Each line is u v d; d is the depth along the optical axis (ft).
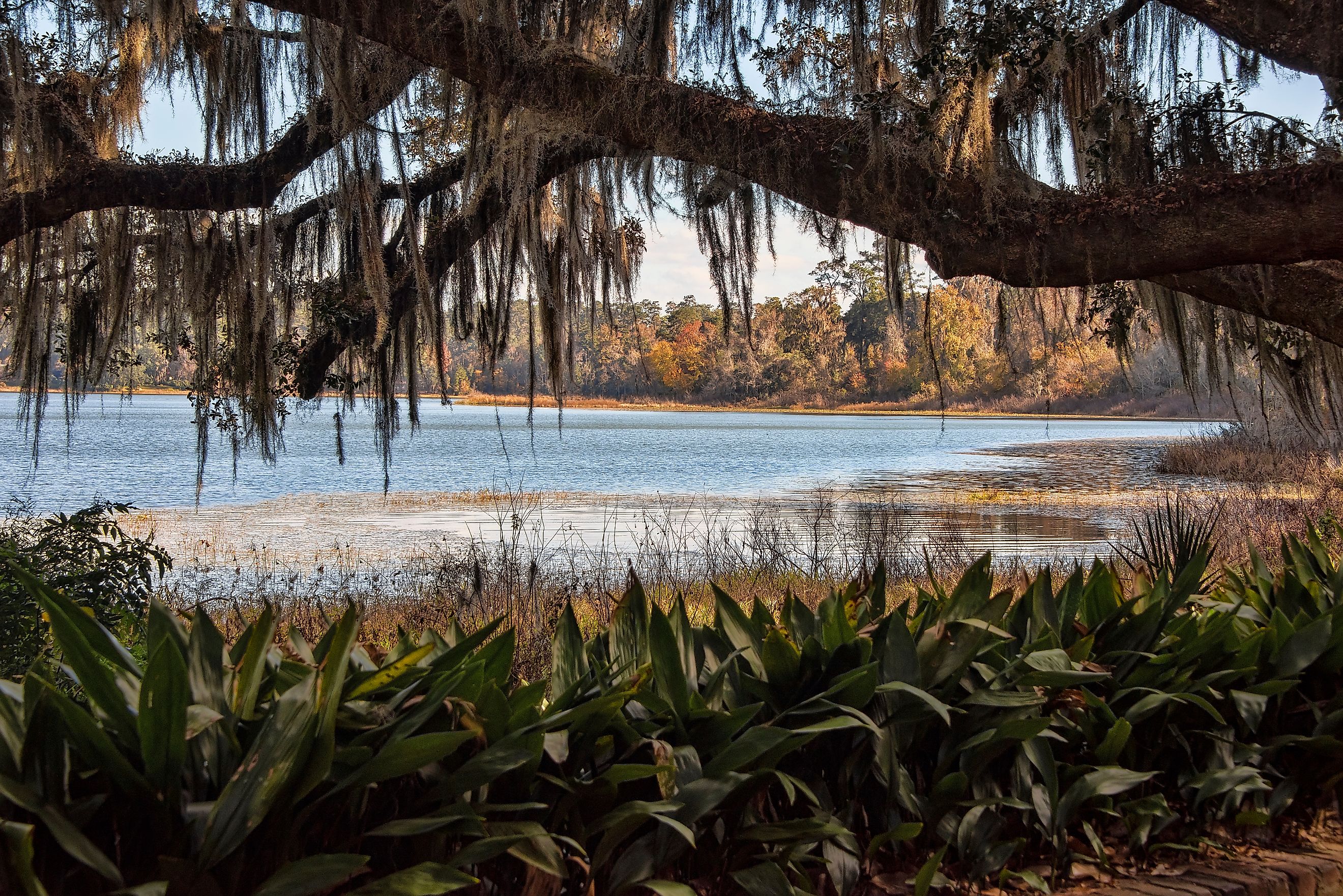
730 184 20.90
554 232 24.18
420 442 177.37
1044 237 17.31
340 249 23.43
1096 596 10.69
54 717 5.63
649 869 6.79
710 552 36.63
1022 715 8.63
